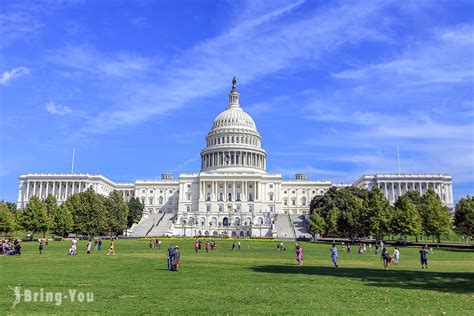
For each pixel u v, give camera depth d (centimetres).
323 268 4434
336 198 14112
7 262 4619
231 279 3312
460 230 9962
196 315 1998
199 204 19350
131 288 2784
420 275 3803
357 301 2406
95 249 7631
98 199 12575
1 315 1984
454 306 2289
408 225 10094
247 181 19675
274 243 10950
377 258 6309
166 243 10456
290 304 2286
